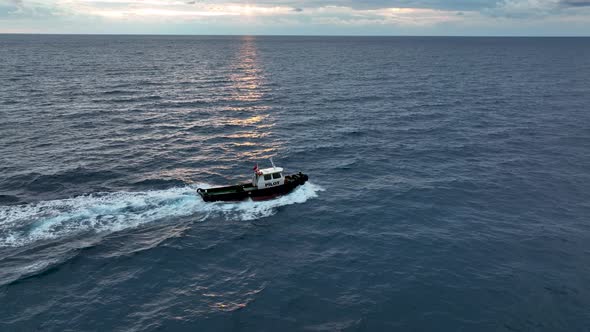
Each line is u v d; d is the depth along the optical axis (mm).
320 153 59375
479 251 33469
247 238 35562
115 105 90688
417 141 65438
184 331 24578
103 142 62656
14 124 70625
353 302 27266
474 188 46656
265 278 29922
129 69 164625
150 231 36406
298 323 25312
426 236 35938
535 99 100938
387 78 143750
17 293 27609
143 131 69812
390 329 24844
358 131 71062
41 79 124312
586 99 99875
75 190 44469
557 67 183625
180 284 29234
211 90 116312
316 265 31562
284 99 102312
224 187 43000
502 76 148875
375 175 51000
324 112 87000
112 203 41469
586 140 65000
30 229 35938
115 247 33594
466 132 70562
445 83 130375
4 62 172625
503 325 25156
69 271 30250
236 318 25703
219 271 30828
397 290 28469
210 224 37875
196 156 57469
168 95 105938
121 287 28719
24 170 49594
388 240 35250
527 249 33750
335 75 153750
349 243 34844
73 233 35625
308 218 39406
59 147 59250
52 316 25688
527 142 64375
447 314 26094
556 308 26609
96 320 25438
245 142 64625
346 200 43531
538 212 40688
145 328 24766
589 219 39188
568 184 47781
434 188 46656
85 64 178750
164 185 46594
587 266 31406
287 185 44156
